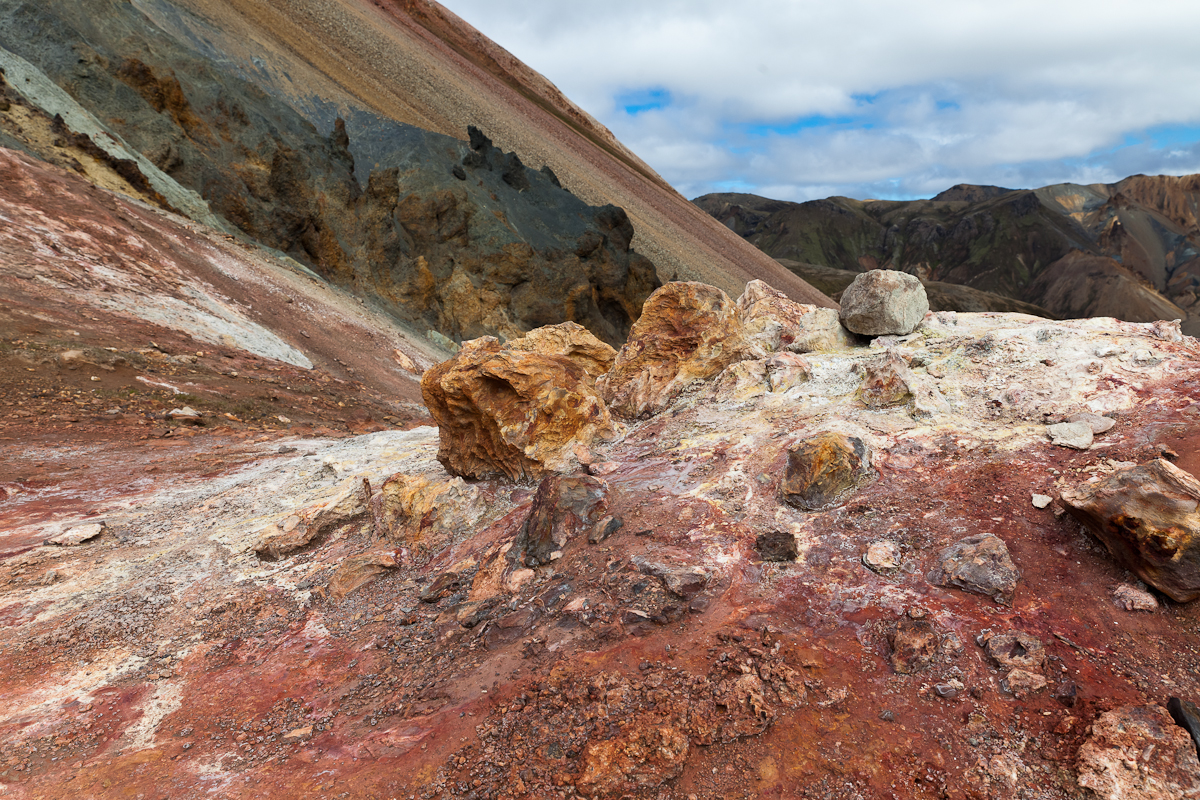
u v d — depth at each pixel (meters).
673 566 5.04
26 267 18.73
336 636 5.80
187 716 4.82
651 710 3.81
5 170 22.02
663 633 4.53
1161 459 4.24
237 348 22.06
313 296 32.38
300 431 15.77
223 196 35.16
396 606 6.05
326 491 9.27
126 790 4.01
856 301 8.23
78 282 19.73
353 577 6.61
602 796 3.41
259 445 13.50
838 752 3.48
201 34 61.94
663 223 112.12
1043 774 3.19
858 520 5.21
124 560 7.62
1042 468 5.15
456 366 7.75
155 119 33.62
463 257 49.69
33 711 4.94
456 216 49.91
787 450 6.27
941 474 5.48
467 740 3.98
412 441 11.55
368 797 3.70
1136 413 5.45
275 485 9.98
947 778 3.27
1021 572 4.34
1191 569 3.80
